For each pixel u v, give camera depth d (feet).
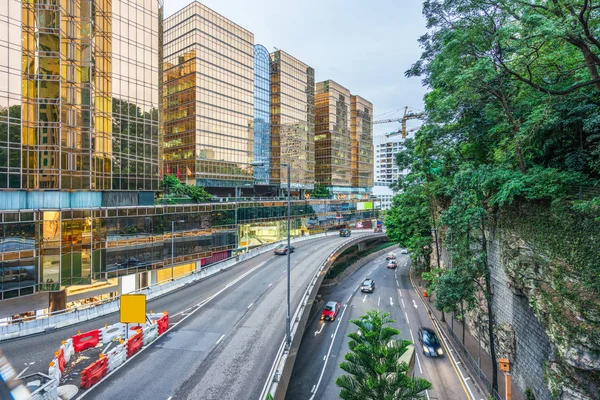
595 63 42.96
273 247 175.94
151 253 114.83
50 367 48.03
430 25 63.05
